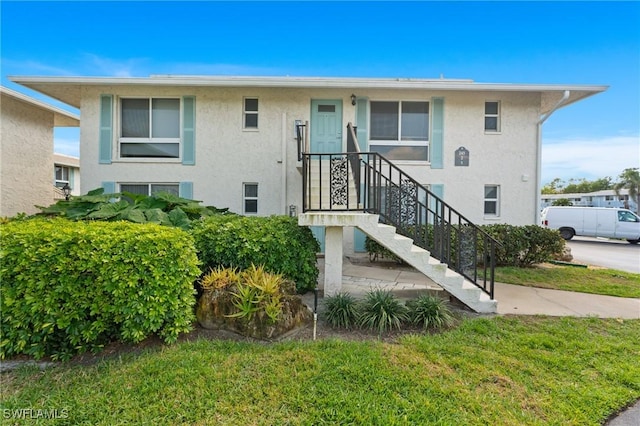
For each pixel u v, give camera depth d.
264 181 8.60
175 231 3.18
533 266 7.75
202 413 2.07
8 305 2.62
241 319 3.28
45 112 10.18
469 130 8.62
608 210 14.83
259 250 4.29
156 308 2.81
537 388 2.48
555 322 3.89
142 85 8.12
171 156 8.59
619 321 3.96
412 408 2.16
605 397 2.38
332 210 4.76
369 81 8.16
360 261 8.05
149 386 2.32
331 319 3.63
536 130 8.59
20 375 2.52
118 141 8.46
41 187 10.07
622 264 8.95
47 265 2.64
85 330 2.71
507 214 8.65
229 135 8.56
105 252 2.70
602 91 8.02
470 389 2.42
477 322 3.77
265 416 2.06
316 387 2.36
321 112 8.67
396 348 3.01
